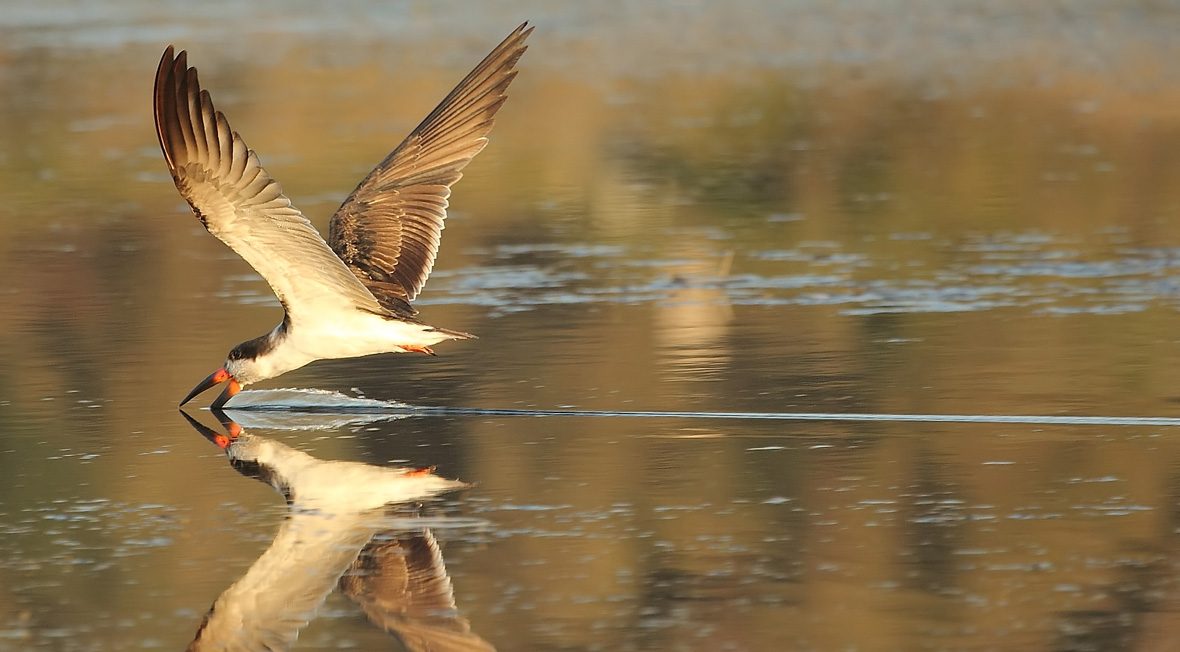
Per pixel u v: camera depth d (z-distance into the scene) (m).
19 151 28.42
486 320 17.58
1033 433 13.36
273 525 11.69
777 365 15.56
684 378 15.19
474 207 23.97
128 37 41.41
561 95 34.03
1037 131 28.83
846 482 12.31
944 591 10.35
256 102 32.78
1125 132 28.45
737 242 21.28
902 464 12.68
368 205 13.49
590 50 40.53
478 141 13.49
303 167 26.62
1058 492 12.00
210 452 13.38
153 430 13.98
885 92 33.81
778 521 11.55
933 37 42.00
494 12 46.62
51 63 37.59
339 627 10.07
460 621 10.09
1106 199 23.17
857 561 10.84
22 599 10.50
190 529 11.66
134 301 18.58
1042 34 41.97
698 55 39.53
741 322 17.28
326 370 15.79
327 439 13.70
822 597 10.29
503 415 14.22
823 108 31.91
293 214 11.53
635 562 10.88
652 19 45.75
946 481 12.30
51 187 25.53
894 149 27.47
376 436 13.76
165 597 10.52
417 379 15.41
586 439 13.48
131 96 33.41
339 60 37.91
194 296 18.78
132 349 16.52
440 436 13.69
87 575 10.88
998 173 25.28
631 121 30.84
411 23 44.38
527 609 10.23
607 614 10.11
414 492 12.30
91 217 23.31
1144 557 10.80
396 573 10.81
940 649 9.59
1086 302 17.73
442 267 20.20
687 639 9.78
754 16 46.00
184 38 41.28
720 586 10.49
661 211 23.34
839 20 45.22
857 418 13.87
